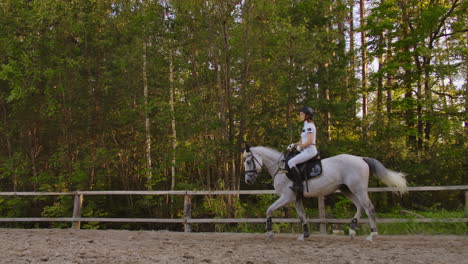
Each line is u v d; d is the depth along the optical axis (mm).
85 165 13734
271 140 12641
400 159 13195
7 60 13969
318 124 12898
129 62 12703
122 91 14062
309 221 8625
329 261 5527
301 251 6312
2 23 13164
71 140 14430
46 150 16203
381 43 14977
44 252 6262
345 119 14016
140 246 7016
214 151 11320
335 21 14281
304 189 7367
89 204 13727
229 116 11461
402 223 8727
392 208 12891
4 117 14781
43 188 14125
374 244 7000
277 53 11570
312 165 7324
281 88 12039
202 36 11367
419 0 14758
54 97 13586
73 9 13250
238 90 11883
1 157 15109
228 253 6211
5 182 16109
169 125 13297
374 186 13000
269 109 12281
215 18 11250
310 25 13430
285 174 7516
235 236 8500
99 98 14227
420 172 12867
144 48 12805
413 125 14773
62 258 5734
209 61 11906
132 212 14609
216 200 11578
